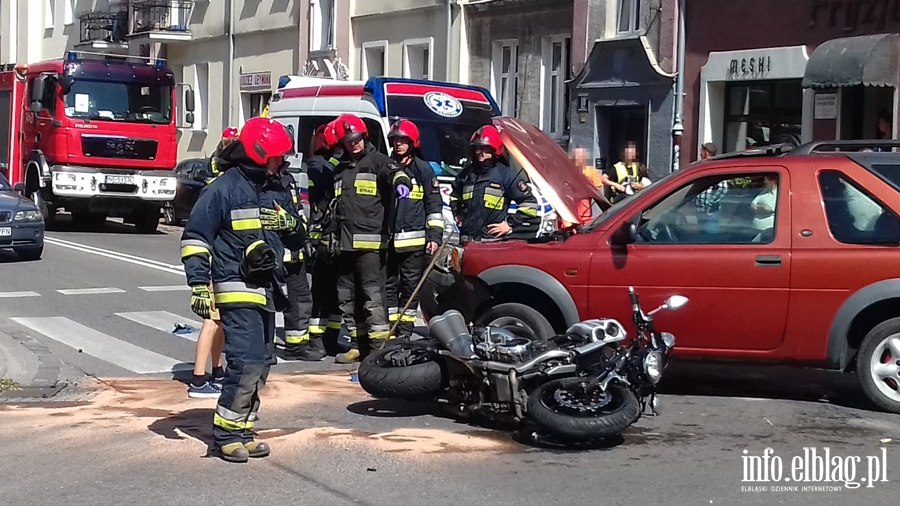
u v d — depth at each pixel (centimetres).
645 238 856
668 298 818
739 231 839
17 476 645
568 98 2305
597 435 692
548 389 714
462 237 1017
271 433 751
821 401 862
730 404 849
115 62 2397
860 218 822
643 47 2059
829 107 1731
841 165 831
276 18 3250
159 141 2412
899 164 831
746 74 1870
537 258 870
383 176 943
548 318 896
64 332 1170
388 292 1019
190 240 655
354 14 2892
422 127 1455
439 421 787
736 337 833
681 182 859
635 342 738
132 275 1672
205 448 709
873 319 830
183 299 1429
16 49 4906
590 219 981
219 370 873
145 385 913
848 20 1702
